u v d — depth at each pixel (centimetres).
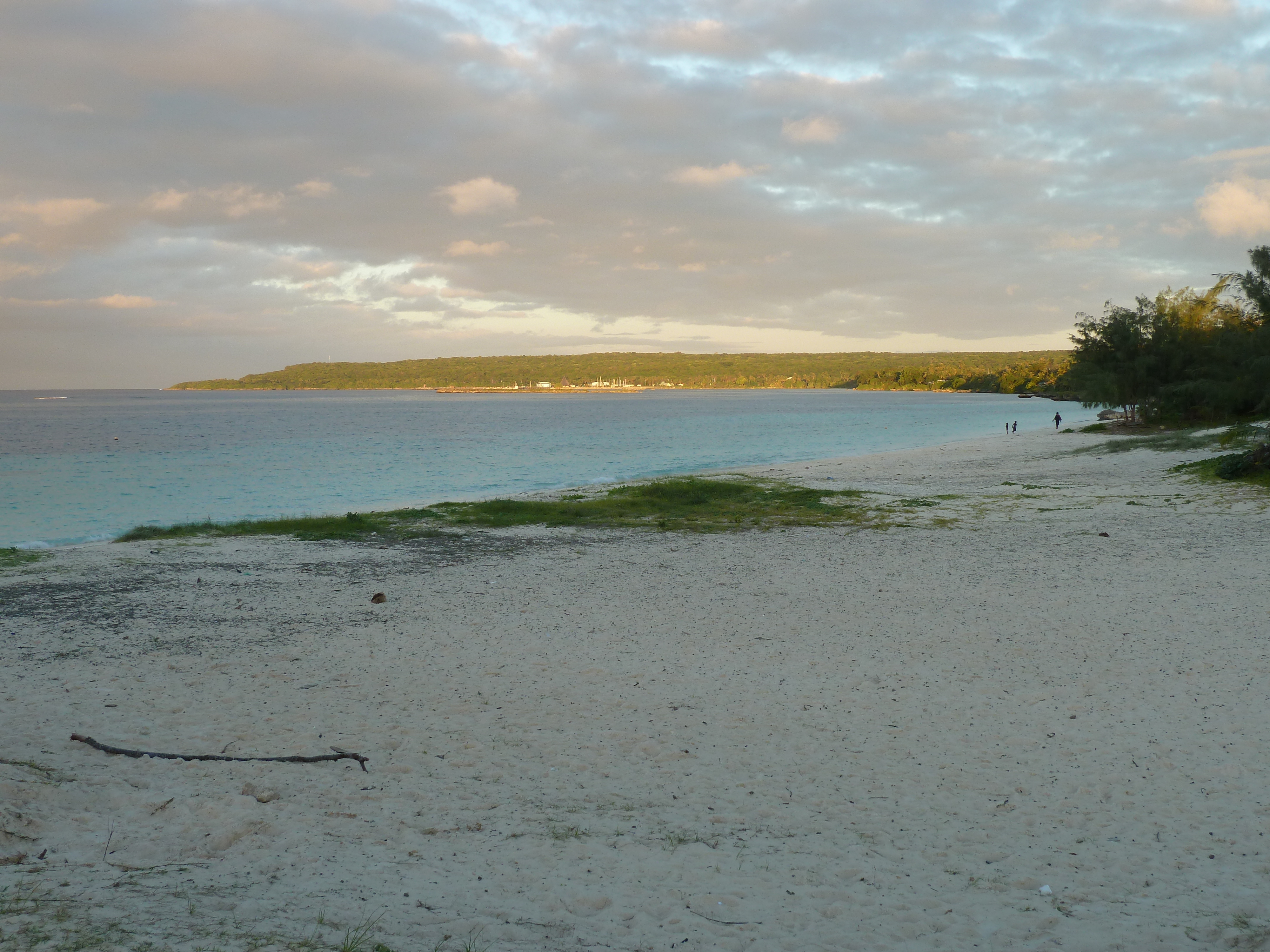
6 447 6400
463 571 1527
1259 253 4159
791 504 2473
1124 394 5306
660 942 413
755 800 625
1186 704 810
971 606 1220
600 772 675
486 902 450
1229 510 2080
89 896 401
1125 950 411
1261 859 522
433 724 775
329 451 6178
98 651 994
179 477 4347
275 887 447
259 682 888
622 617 1182
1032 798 623
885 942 422
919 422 9712
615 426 9681
